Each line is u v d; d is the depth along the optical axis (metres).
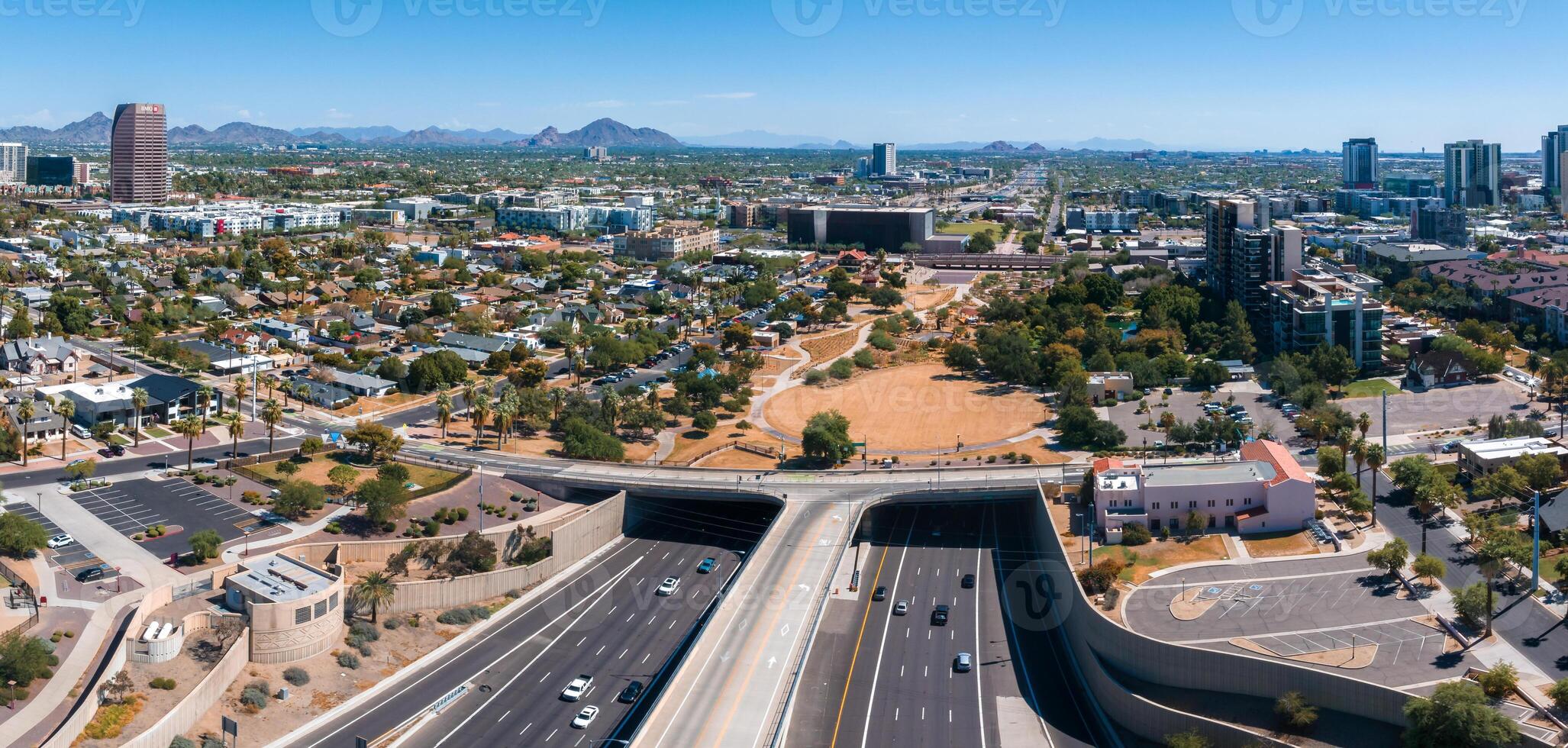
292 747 195.88
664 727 193.75
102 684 195.75
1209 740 196.25
